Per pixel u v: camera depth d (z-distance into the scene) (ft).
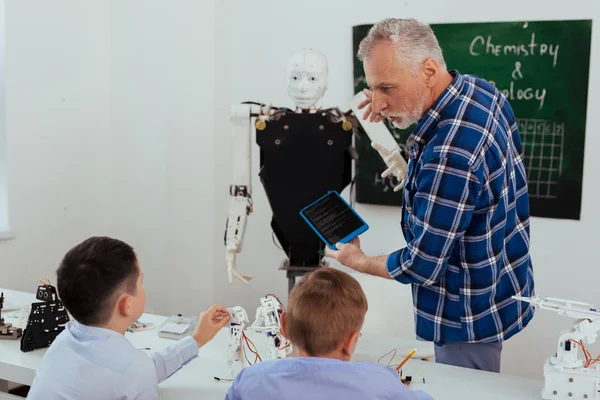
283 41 11.75
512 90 10.34
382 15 10.99
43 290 6.50
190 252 12.38
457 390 5.56
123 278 4.87
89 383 4.75
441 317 6.05
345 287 4.06
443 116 5.57
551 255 10.43
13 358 6.19
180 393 5.52
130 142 12.25
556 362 5.29
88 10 11.93
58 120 11.58
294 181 9.01
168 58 11.66
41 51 11.19
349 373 3.80
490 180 5.51
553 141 10.18
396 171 8.26
